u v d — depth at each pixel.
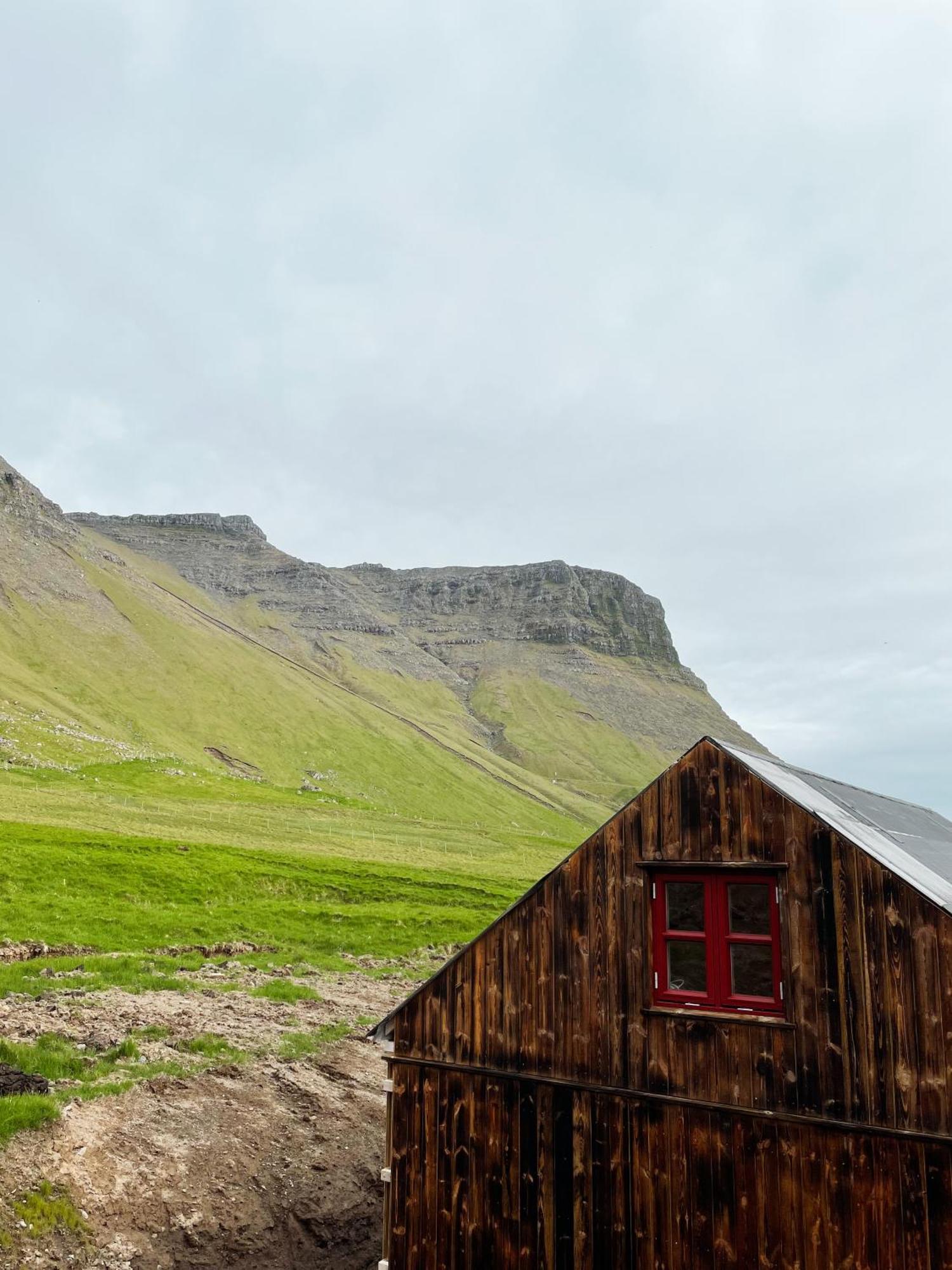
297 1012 31.98
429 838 117.25
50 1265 15.52
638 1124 15.15
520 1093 16.31
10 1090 19.78
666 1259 14.49
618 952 15.81
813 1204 13.58
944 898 14.04
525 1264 15.65
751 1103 14.23
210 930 46.00
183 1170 19.20
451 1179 16.69
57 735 142.38
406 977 42.69
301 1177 20.67
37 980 30.25
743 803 15.19
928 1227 12.72
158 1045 25.38
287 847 82.69
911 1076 13.10
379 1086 26.23
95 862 56.31
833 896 14.15
